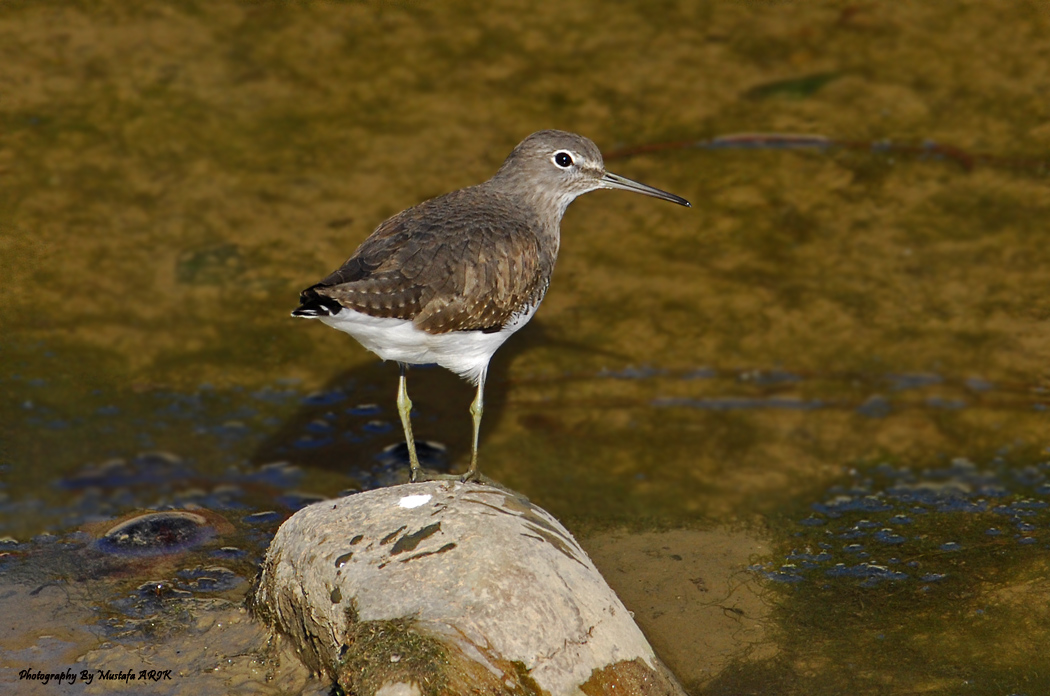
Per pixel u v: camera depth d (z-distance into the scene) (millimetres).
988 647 9414
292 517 9602
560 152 12320
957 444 12344
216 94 17203
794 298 14320
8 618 9570
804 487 11805
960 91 17453
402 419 11469
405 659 7672
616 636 8602
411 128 16641
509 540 8773
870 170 16141
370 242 10805
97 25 18438
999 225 15227
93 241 14703
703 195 15820
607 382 13312
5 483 11398
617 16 19391
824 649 9422
